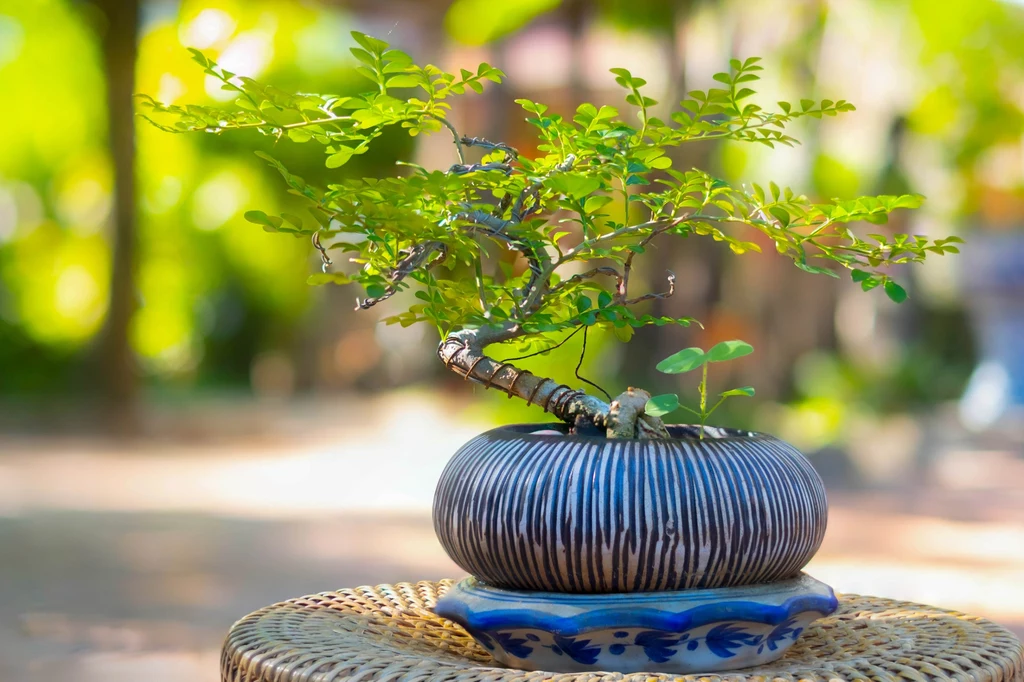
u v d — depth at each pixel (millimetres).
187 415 11203
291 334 15141
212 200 13914
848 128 11438
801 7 9547
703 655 1172
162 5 9773
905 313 14445
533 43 9219
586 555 1119
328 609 1443
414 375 15047
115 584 4227
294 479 7348
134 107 9766
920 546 5305
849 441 8898
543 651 1190
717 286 9773
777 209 1230
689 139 1342
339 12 9906
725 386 9977
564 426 1433
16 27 12055
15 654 3250
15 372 11664
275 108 1241
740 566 1139
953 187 13805
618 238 1397
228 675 1208
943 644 1217
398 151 9938
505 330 1351
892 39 11125
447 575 4383
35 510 5977
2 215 13625
